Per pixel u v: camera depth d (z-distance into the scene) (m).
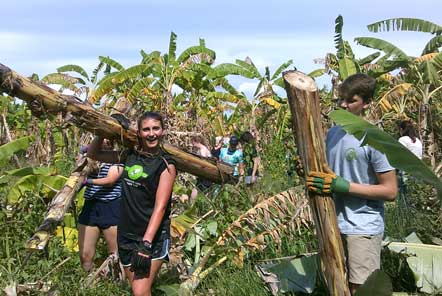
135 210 4.39
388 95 14.27
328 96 15.37
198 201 6.89
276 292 5.11
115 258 5.60
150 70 16.69
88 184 5.61
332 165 4.35
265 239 5.72
